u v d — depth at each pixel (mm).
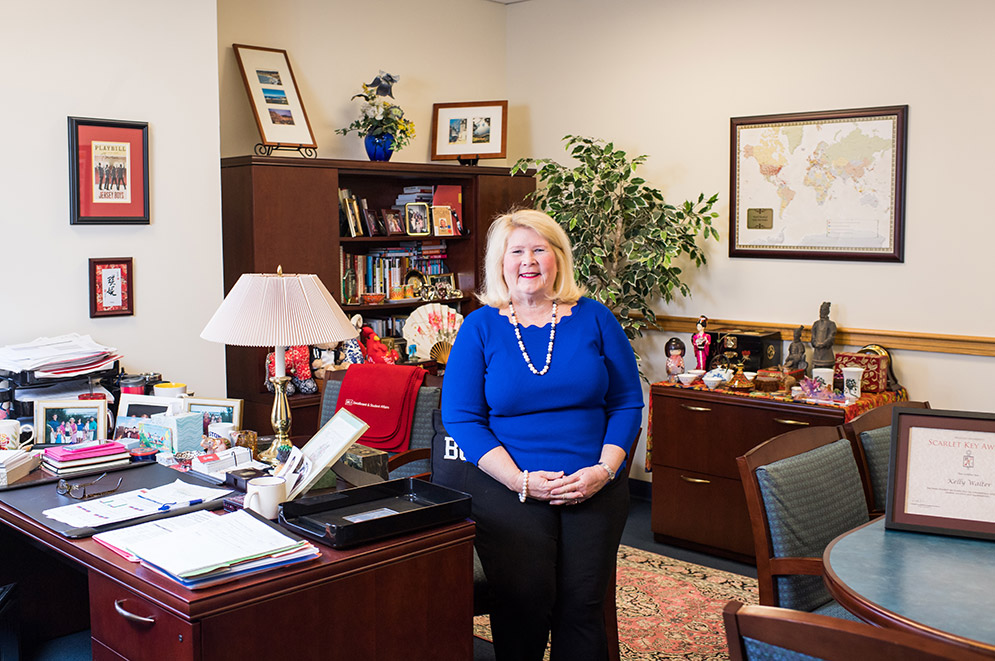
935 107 4152
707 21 4844
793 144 4551
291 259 4309
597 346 2529
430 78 5359
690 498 4301
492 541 2426
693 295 5020
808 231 4547
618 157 4773
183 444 2854
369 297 4867
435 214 5113
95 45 3553
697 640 3334
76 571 2771
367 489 2289
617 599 3723
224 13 4406
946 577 1912
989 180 4031
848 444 2686
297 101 4574
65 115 3494
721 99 4832
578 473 2373
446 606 2168
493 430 2512
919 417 2246
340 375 3576
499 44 5715
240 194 4223
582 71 5391
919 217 4230
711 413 4199
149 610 1814
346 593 1951
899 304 4316
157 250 3795
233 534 1981
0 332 3396
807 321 4605
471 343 2531
